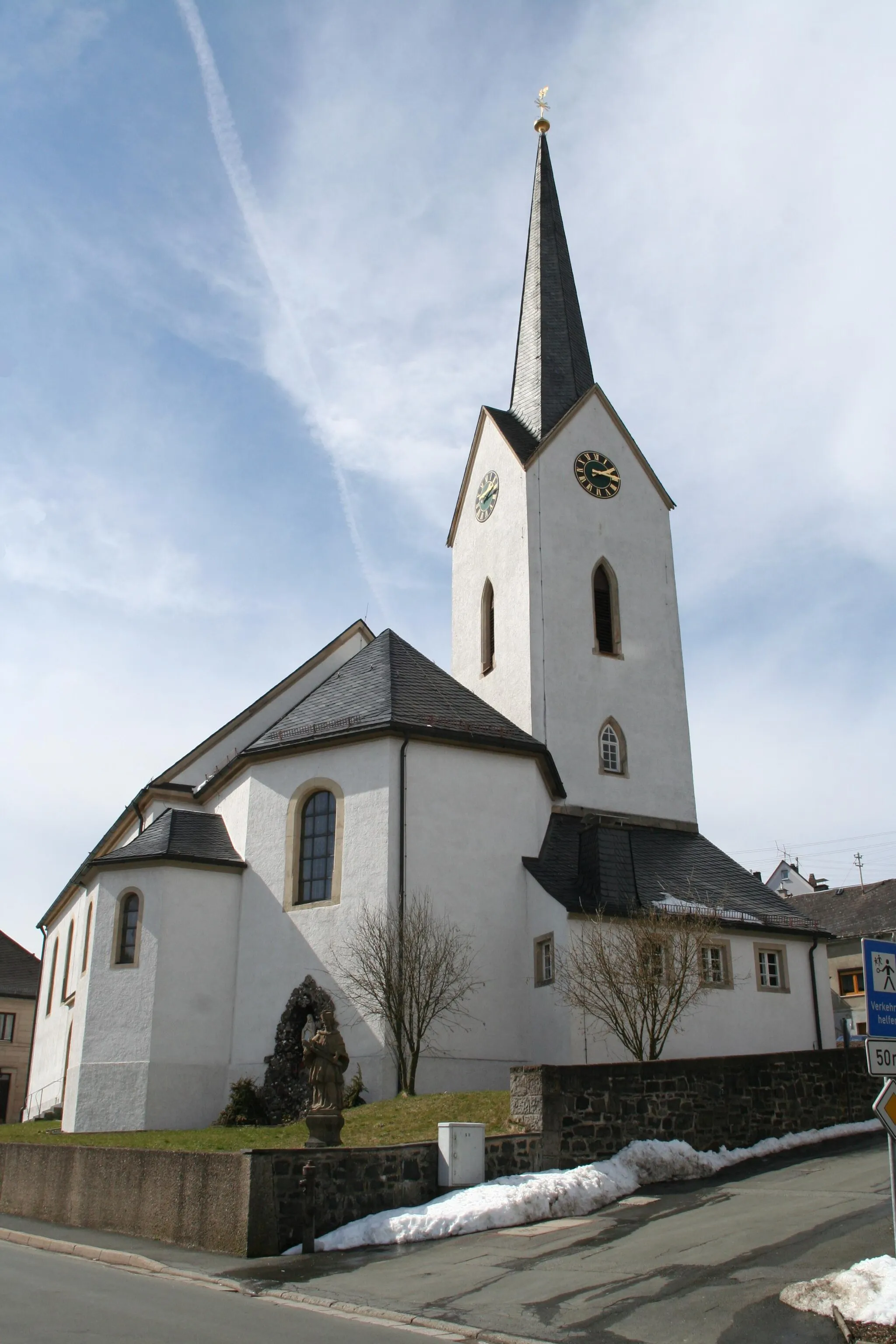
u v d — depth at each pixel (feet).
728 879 113.50
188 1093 91.45
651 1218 51.93
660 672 127.54
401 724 95.61
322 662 123.13
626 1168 59.98
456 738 97.91
